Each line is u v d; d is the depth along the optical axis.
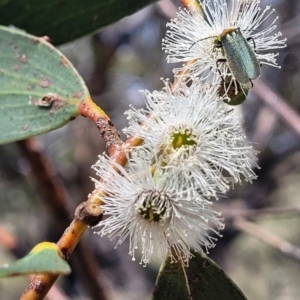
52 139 0.43
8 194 0.42
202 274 0.17
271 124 0.37
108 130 0.16
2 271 0.13
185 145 0.16
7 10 0.19
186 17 0.17
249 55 0.16
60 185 0.24
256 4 0.17
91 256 0.25
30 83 0.17
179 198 0.16
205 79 0.17
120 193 0.16
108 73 0.41
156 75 0.43
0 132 0.17
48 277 0.15
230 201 0.39
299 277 0.51
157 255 0.16
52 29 0.19
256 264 0.51
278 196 0.45
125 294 0.45
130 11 0.19
